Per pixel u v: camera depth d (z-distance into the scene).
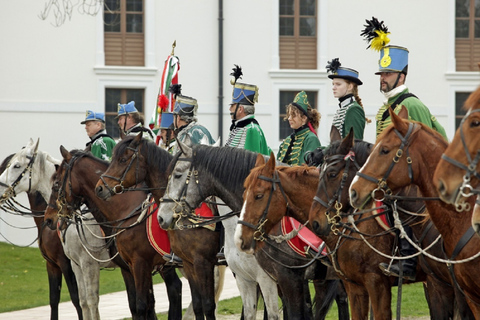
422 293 15.05
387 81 8.50
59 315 13.44
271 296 8.62
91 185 10.56
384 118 8.40
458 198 5.55
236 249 8.83
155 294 16.33
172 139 11.91
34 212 12.34
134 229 10.02
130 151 9.71
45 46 22.19
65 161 10.71
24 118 22.12
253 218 7.71
